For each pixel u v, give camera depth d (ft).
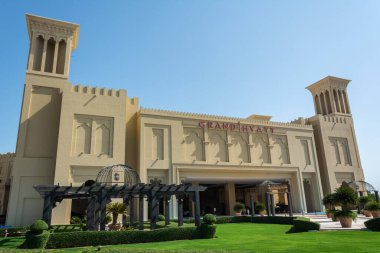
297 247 38.06
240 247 40.11
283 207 127.65
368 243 39.32
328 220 82.53
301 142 128.67
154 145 99.60
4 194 138.41
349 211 63.31
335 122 139.85
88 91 93.66
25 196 82.17
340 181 132.26
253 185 140.05
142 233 50.88
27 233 44.01
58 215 80.07
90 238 47.85
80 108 90.94
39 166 85.71
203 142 108.06
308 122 140.77
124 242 49.39
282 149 123.85
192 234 54.08
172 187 60.85
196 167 103.81
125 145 100.12
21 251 33.68
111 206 67.00
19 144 84.89
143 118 99.96
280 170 119.75
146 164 96.12
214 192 149.38
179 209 66.59
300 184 122.42
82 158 87.35
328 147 133.28
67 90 90.43
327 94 148.46
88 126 91.30
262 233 60.13
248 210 125.80
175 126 104.37
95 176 88.02
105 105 94.63
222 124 112.88
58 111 91.66
